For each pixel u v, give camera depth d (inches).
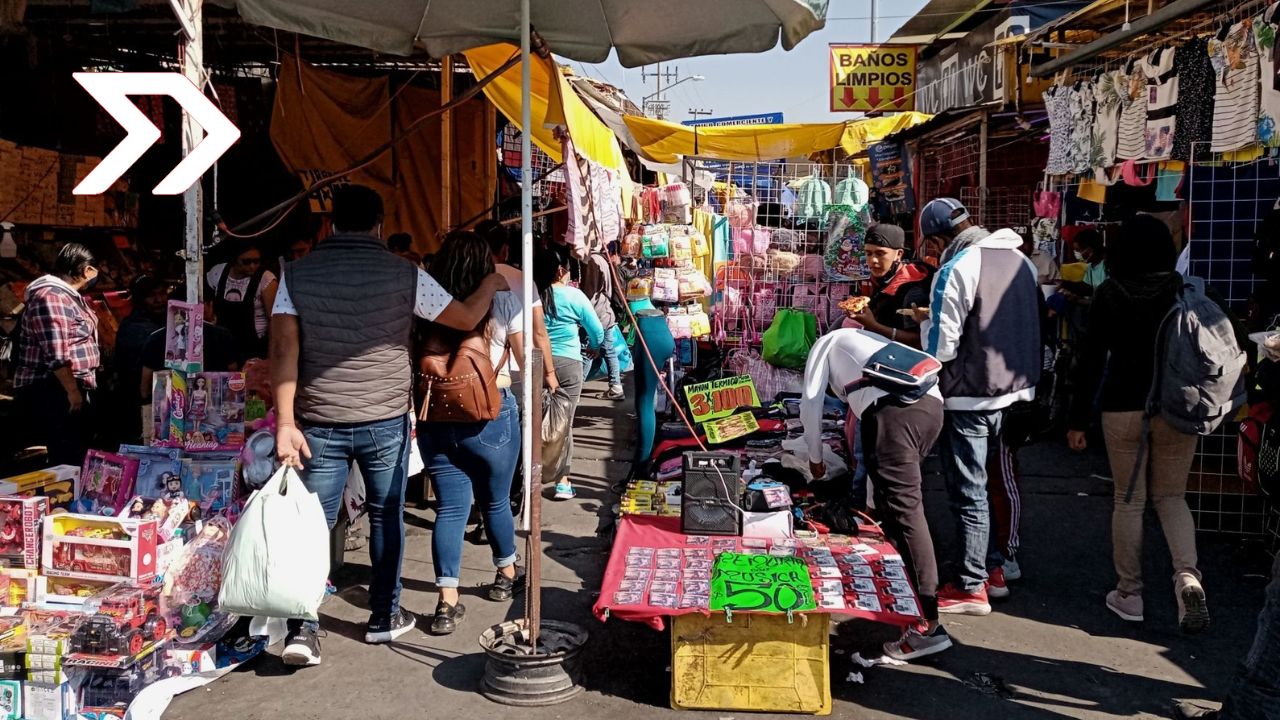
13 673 137.8
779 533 187.2
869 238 210.8
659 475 247.8
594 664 161.6
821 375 176.4
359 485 198.1
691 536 186.1
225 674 156.8
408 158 357.1
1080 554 215.5
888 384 160.1
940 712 145.3
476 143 360.5
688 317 281.3
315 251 156.5
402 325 158.6
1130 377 169.8
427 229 362.6
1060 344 325.7
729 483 186.4
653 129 364.8
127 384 232.8
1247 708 126.5
